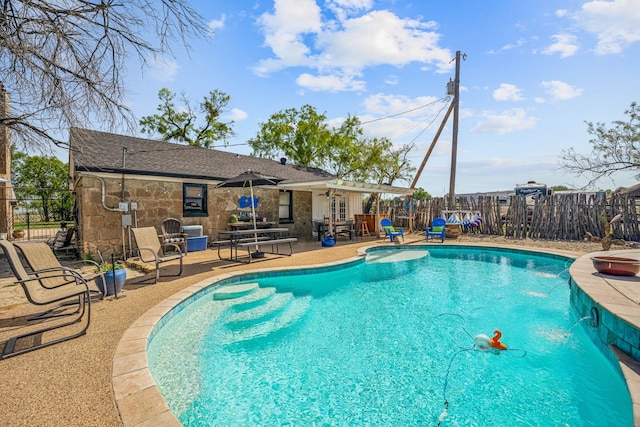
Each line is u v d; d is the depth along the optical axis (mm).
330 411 3258
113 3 3596
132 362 3150
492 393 3572
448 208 16672
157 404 2494
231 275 7027
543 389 3650
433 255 11812
